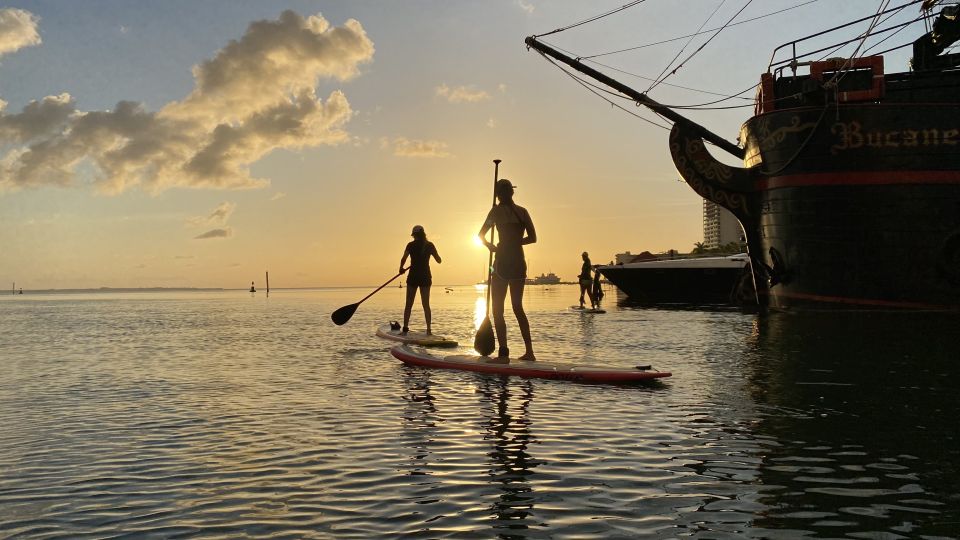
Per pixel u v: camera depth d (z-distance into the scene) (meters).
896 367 7.98
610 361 9.08
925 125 18.06
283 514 3.23
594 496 3.44
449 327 17.03
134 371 9.07
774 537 2.85
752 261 24.02
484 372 8.20
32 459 4.37
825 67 18.84
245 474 3.96
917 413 5.40
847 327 13.90
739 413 5.50
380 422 5.38
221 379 8.10
